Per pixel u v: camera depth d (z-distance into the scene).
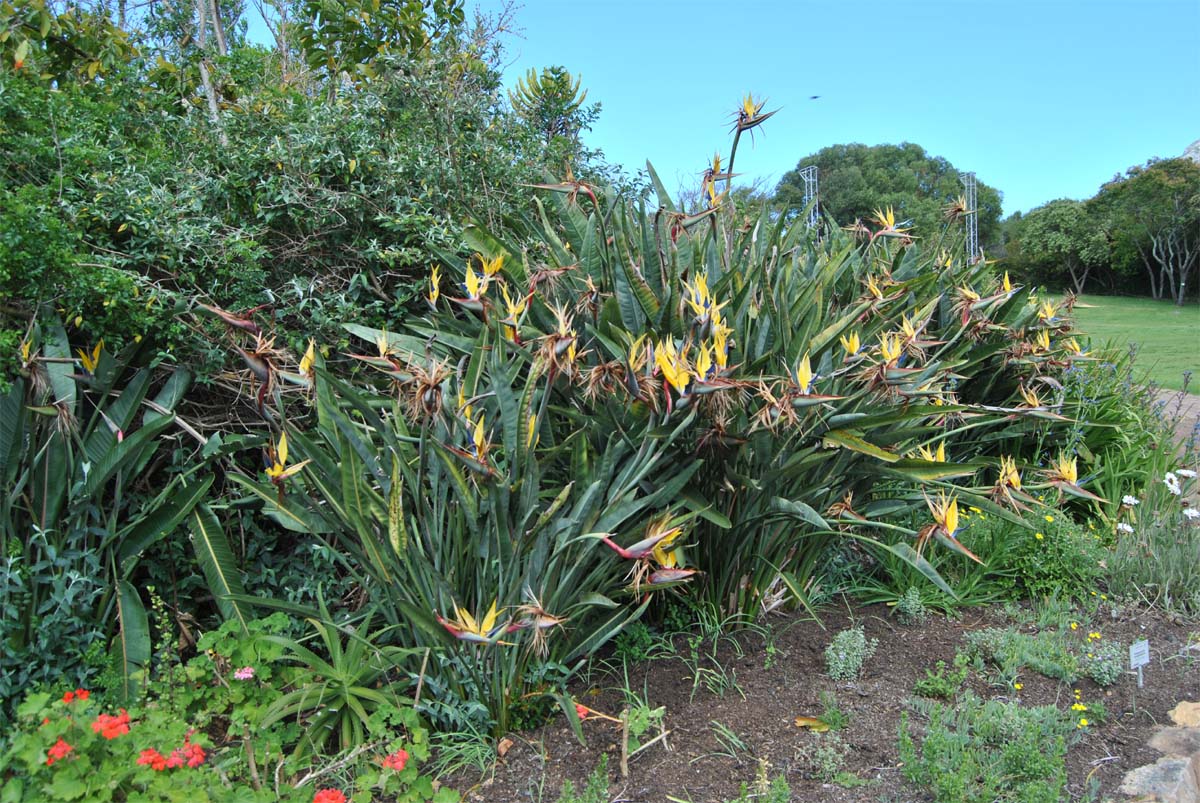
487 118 4.99
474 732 2.65
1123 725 2.86
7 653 2.71
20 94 3.29
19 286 3.03
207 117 4.55
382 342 2.89
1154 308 30.16
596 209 3.43
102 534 2.97
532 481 2.59
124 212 3.52
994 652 3.25
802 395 2.68
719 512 3.22
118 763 2.24
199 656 2.77
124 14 6.16
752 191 5.30
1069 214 37.62
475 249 3.56
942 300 4.43
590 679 3.09
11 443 2.85
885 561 3.84
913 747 2.52
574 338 2.59
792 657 3.26
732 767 2.58
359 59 6.11
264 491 2.75
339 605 3.36
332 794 2.14
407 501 2.76
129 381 3.42
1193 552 3.99
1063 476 3.42
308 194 4.04
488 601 2.64
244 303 3.57
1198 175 33.75
